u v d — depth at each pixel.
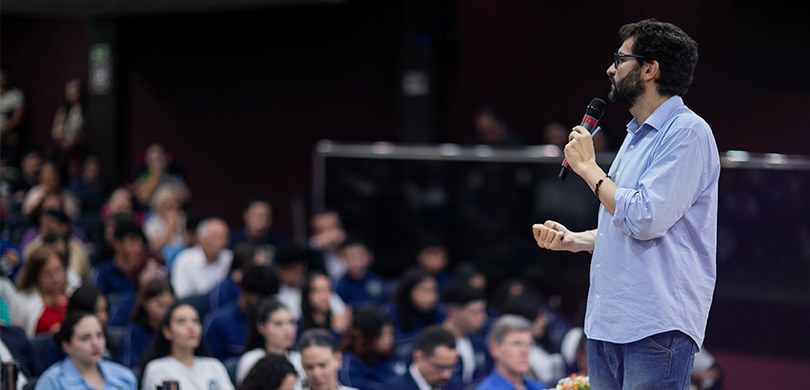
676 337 5.18
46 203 16.94
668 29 5.27
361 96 22.52
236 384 10.84
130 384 10.02
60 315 12.19
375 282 15.99
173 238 18.23
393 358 11.88
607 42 19.22
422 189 16.98
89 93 26.25
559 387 7.07
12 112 28.23
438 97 20.86
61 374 9.70
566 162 5.52
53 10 25.00
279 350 10.84
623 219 5.10
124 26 25.83
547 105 19.86
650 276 5.16
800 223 13.68
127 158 26.00
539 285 16.03
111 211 18.75
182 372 10.27
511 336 10.64
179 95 25.11
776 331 13.80
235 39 24.22
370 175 17.38
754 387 13.83
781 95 17.48
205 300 13.79
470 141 20.53
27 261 12.42
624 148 5.41
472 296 12.63
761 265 13.87
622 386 5.36
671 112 5.25
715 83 17.92
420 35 20.67
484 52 20.44
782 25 17.42
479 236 16.53
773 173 13.81
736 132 17.81
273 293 12.43
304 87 23.30
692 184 5.10
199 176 24.83
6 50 28.88
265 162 23.89
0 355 10.41
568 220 15.87
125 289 14.50
